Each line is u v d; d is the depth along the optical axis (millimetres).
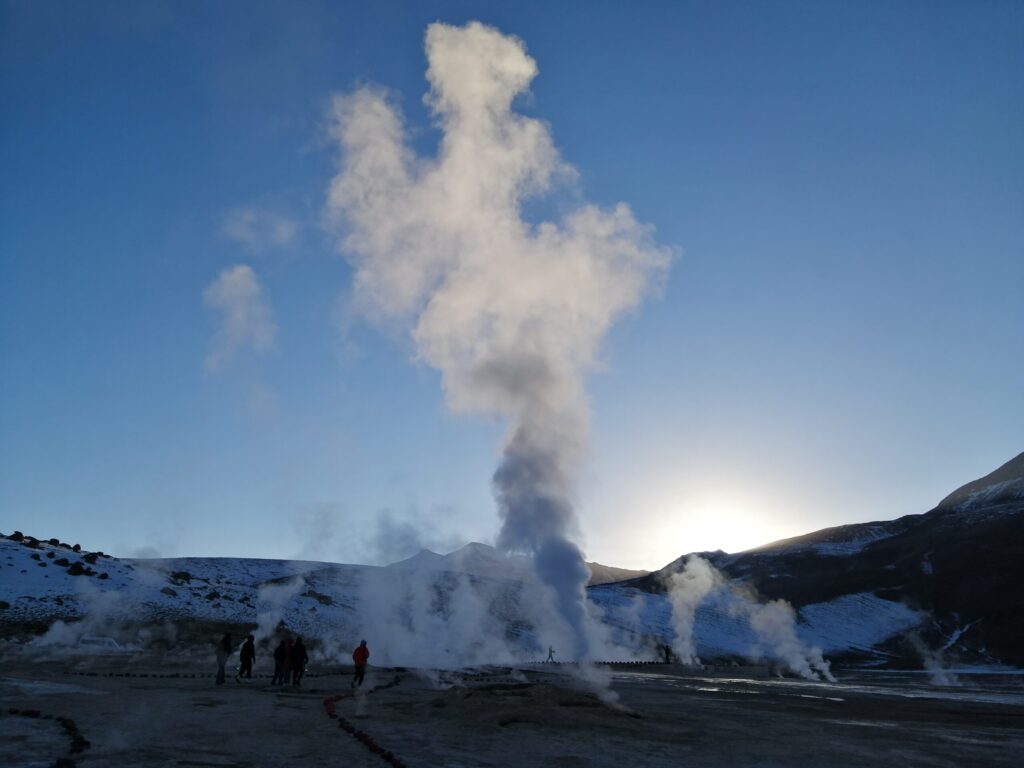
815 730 23984
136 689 30297
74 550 82500
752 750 19078
